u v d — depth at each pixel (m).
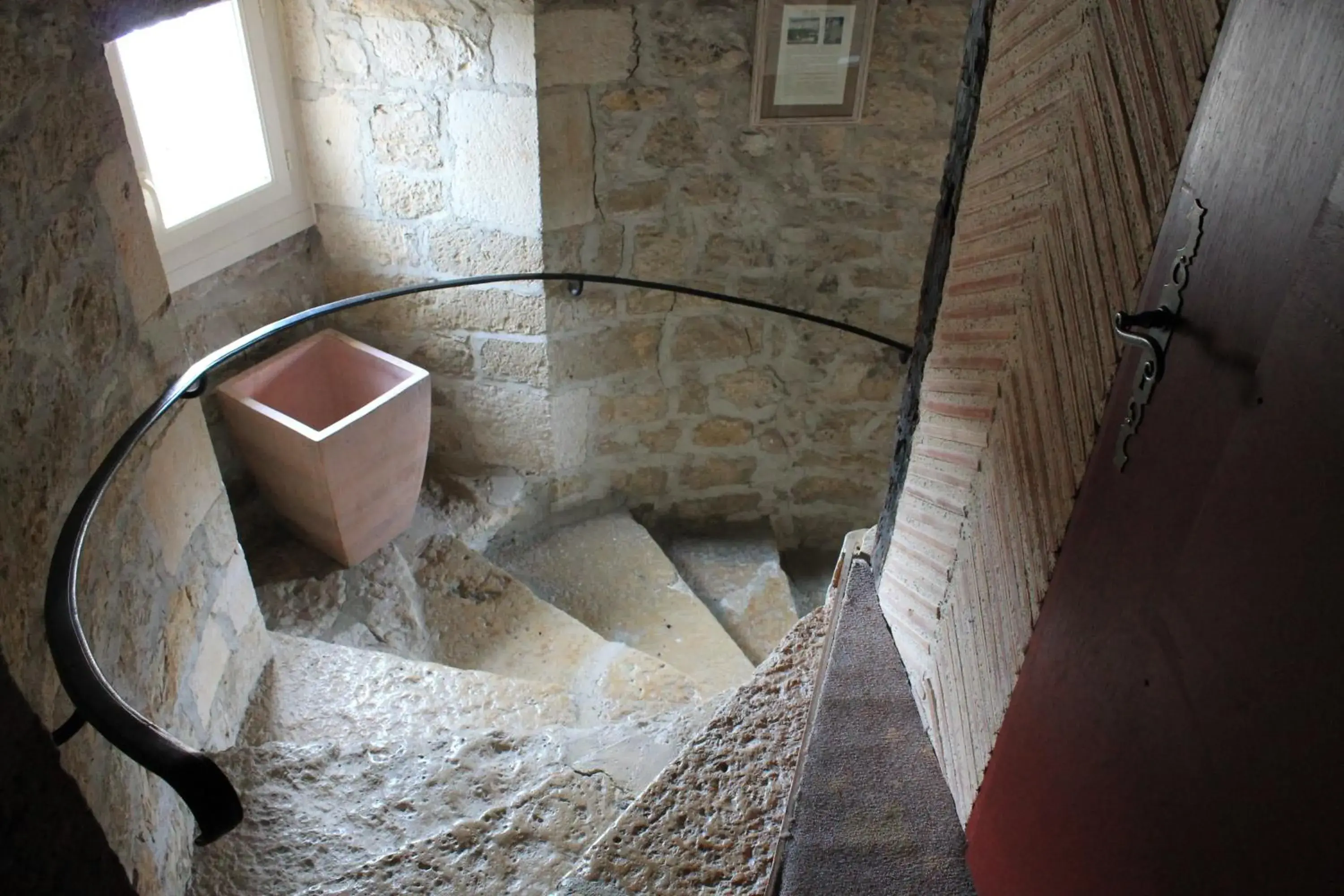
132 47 2.38
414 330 3.14
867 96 2.88
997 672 1.25
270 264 2.90
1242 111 0.72
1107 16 0.98
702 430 3.50
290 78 2.77
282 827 1.79
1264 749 0.65
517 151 2.75
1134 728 0.84
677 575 3.41
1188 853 0.73
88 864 0.59
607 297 3.11
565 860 1.63
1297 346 0.64
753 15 2.74
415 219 2.93
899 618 1.73
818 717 1.60
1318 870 0.58
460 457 3.39
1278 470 0.65
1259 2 0.70
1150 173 0.88
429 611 3.01
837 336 3.32
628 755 1.92
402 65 2.69
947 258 1.56
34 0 1.34
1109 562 0.92
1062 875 0.97
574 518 3.54
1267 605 0.66
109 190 1.55
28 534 1.28
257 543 2.94
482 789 1.89
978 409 1.38
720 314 3.25
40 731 0.56
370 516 2.85
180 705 1.80
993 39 1.31
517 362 3.13
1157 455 0.83
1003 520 1.26
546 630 3.00
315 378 2.95
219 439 2.92
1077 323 1.04
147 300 1.69
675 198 3.00
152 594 1.68
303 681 2.33
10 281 1.28
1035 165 1.18
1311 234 0.63
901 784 1.46
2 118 1.27
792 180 3.03
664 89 2.80
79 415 1.45
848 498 3.71
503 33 2.59
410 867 1.60
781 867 1.37
